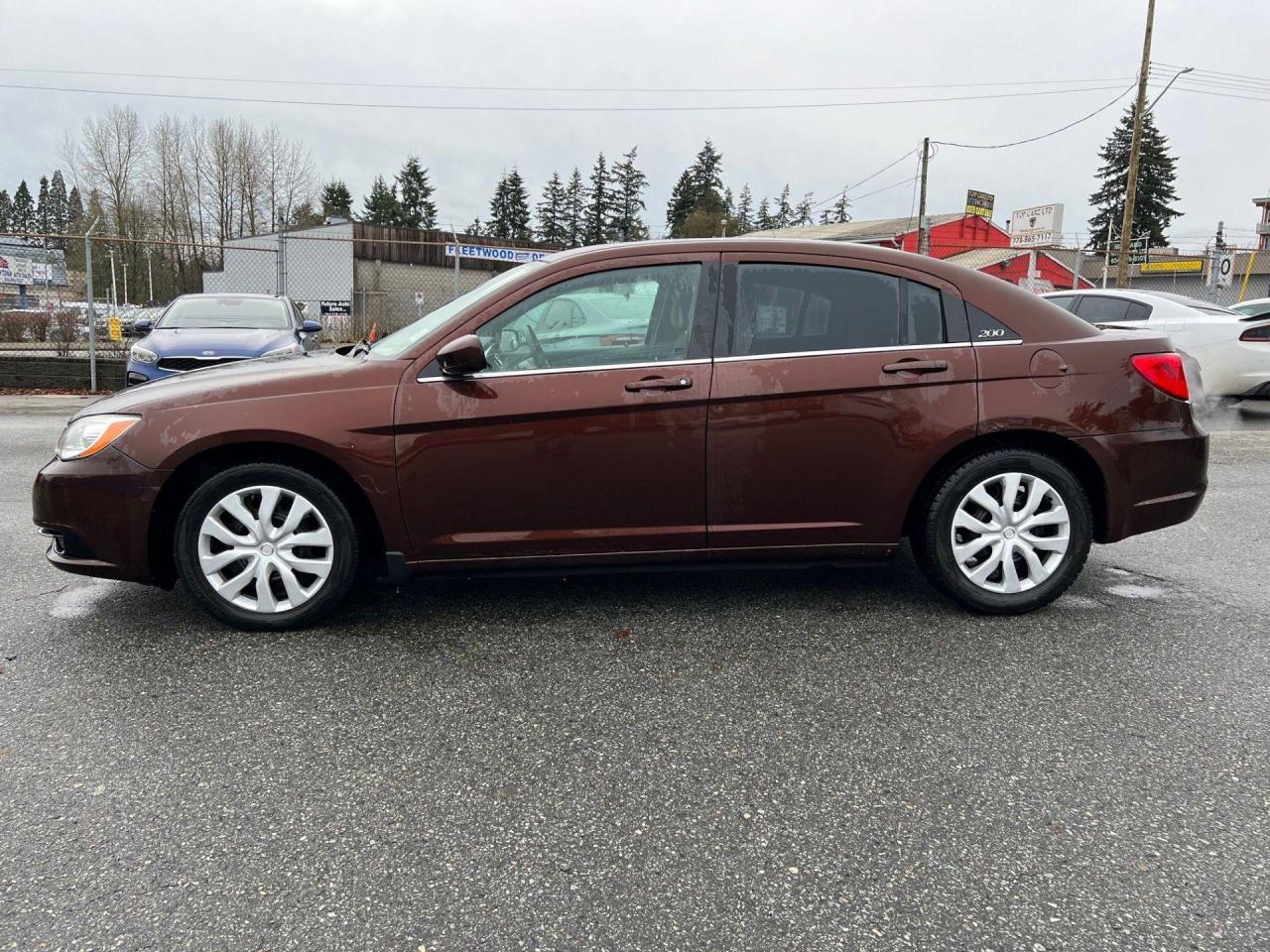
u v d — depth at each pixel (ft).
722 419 11.10
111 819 7.22
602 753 8.41
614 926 6.05
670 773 8.05
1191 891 6.42
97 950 5.73
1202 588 13.46
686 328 11.26
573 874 6.61
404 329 12.97
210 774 7.92
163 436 10.71
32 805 7.39
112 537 10.81
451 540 11.15
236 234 191.11
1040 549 11.84
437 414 10.82
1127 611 12.38
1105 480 11.66
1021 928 6.04
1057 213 131.44
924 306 11.54
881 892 6.41
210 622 11.70
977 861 6.78
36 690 9.59
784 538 11.52
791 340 11.34
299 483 10.99
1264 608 12.53
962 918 6.14
